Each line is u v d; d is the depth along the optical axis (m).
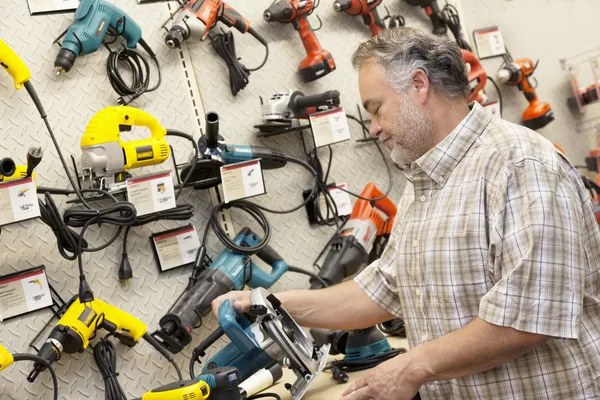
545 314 1.31
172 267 2.25
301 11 2.47
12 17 2.10
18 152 2.08
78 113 2.17
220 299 1.88
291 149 2.54
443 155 1.52
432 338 1.56
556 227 1.33
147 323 2.22
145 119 2.12
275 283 2.46
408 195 1.75
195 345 2.29
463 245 1.45
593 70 3.20
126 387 2.18
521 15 3.12
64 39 2.11
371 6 2.65
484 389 1.48
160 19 2.32
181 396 1.69
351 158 2.67
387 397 1.47
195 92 2.37
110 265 2.17
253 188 2.26
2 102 2.07
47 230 2.10
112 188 2.06
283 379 2.14
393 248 1.79
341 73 2.67
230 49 2.39
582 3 3.27
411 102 1.52
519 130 1.47
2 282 1.99
